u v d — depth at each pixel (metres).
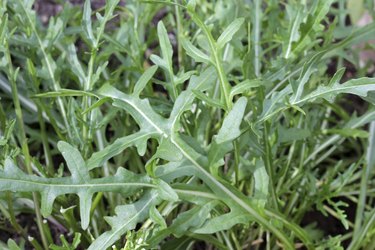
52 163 0.56
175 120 0.43
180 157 0.41
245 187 0.55
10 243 0.41
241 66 0.52
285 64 0.50
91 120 0.49
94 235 0.51
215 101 0.43
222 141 0.42
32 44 0.53
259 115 0.46
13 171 0.41
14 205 0.52
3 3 0.49
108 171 0.54
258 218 0.44
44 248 0.53
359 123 0.54
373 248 0.52
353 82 0.42
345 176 0.53
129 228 0.42
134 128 0.55
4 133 0.48
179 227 0.43
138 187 0.42
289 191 0.54
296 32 0.52
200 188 0.43
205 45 0.54
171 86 0.47
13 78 0.48
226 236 0.50
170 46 0.45
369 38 0.52
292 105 0.43
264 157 0.47
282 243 0.51
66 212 0.47
